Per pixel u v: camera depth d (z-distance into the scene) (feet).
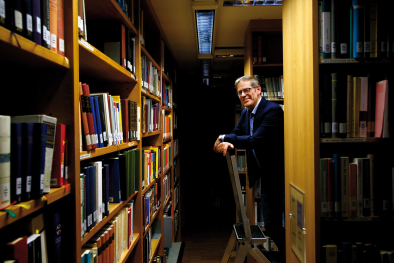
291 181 5.00
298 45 4.46
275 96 9.21
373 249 3.96
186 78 16.58
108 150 3.78
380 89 3.87
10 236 2.15
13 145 1.97
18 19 1.97
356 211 3.91
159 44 8.52
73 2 2.72
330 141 3.90
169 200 10.23
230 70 16.80
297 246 4.61
